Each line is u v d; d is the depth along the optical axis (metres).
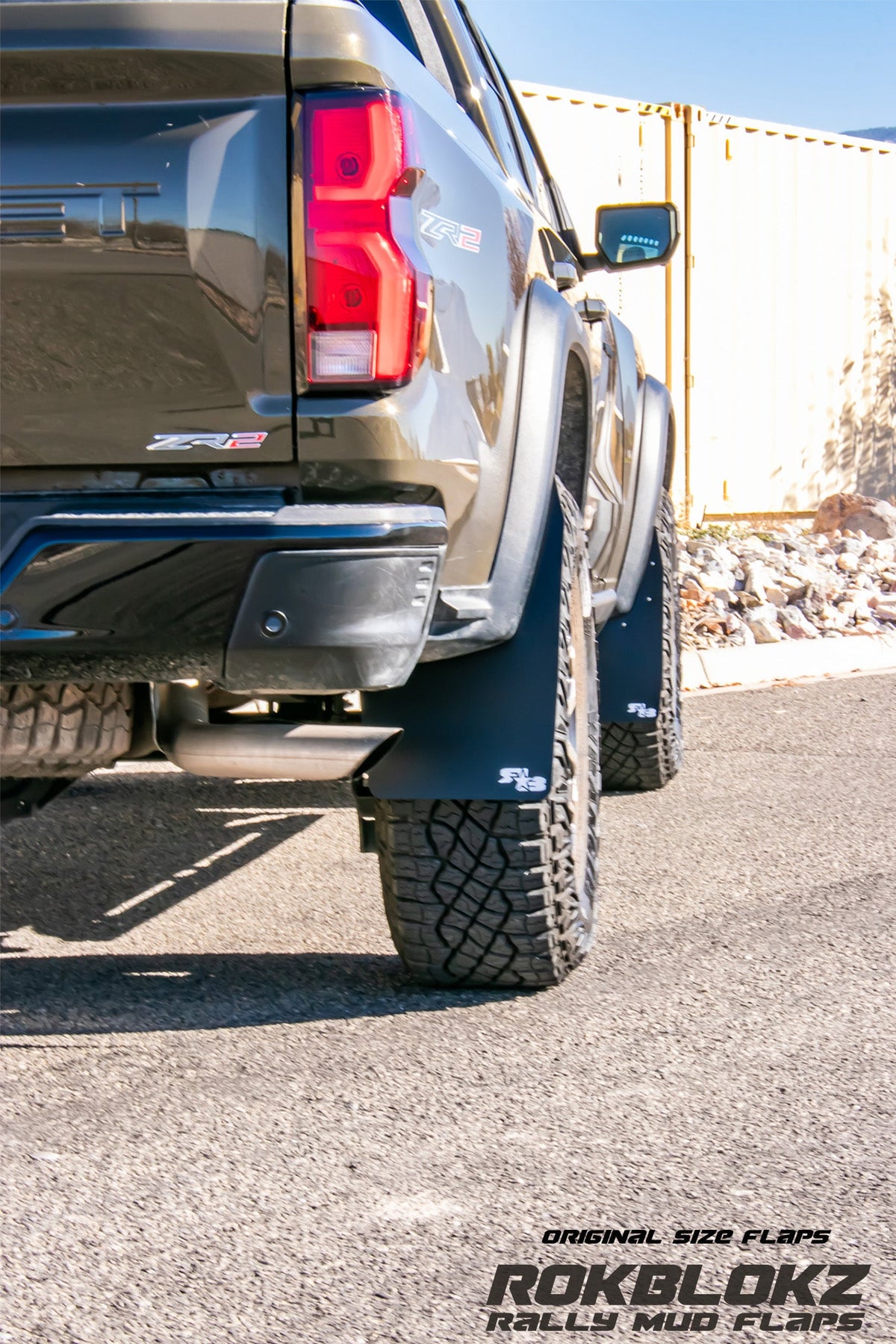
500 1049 2.91
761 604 9.08
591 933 3.38
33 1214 2.26
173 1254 2.13
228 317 2.49
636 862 4.43
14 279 2.48
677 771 5.58
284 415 2.52
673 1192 2.30
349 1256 2.12
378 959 3.54
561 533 3.20
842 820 4.92
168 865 4.57
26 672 2.54
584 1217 2.22
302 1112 2.62
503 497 3.07
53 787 3.13
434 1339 1.91
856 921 3.76
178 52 2.43
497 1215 2.23
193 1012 3.17
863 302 13.99
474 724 3.05
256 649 2.49
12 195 2.47
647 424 5.32
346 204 2.48
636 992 3.24
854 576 10.12
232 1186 2.34
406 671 2.61
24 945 3.71
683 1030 3.00
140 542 2.47
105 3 2.42
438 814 3.09
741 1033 2.98
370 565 2.51
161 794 5.63
